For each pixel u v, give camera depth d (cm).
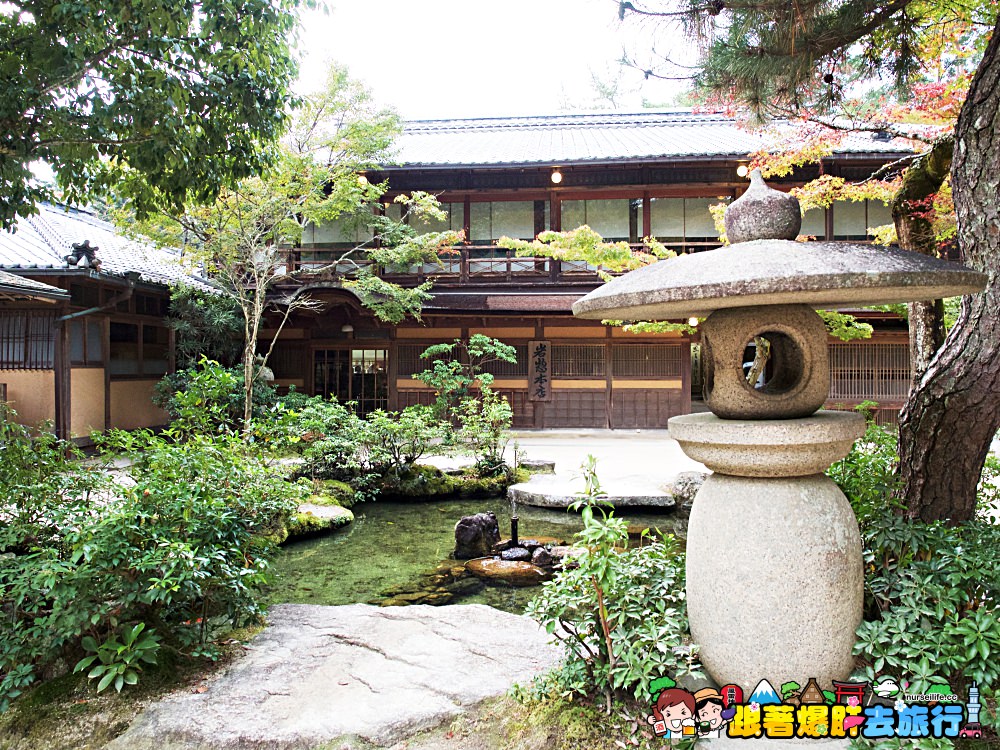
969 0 443
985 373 317
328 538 720
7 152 438
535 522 788
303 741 260
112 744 265
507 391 1596
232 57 463
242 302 1202
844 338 1005
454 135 1975
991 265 304
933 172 442
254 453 573
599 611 268
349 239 1631
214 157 503
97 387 1198
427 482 934
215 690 302
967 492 356
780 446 238
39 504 349
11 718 284
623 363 1583
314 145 1170
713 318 267
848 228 1526
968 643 232
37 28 423
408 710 279
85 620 292
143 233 1098
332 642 361
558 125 2047
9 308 1075
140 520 337
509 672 316
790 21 355
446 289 1594
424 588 552
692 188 1562
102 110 438
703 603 255
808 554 238
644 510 814
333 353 1628
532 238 1623
